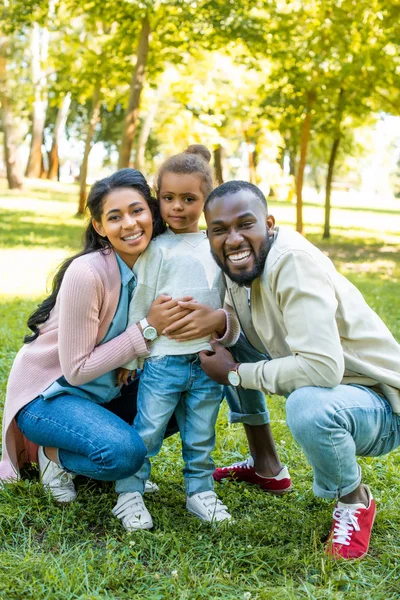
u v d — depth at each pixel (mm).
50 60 16484
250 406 3270
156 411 2949
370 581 2564
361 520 2750
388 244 16875
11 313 7059
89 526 2965
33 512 2947
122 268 2953
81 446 2840
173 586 2447
